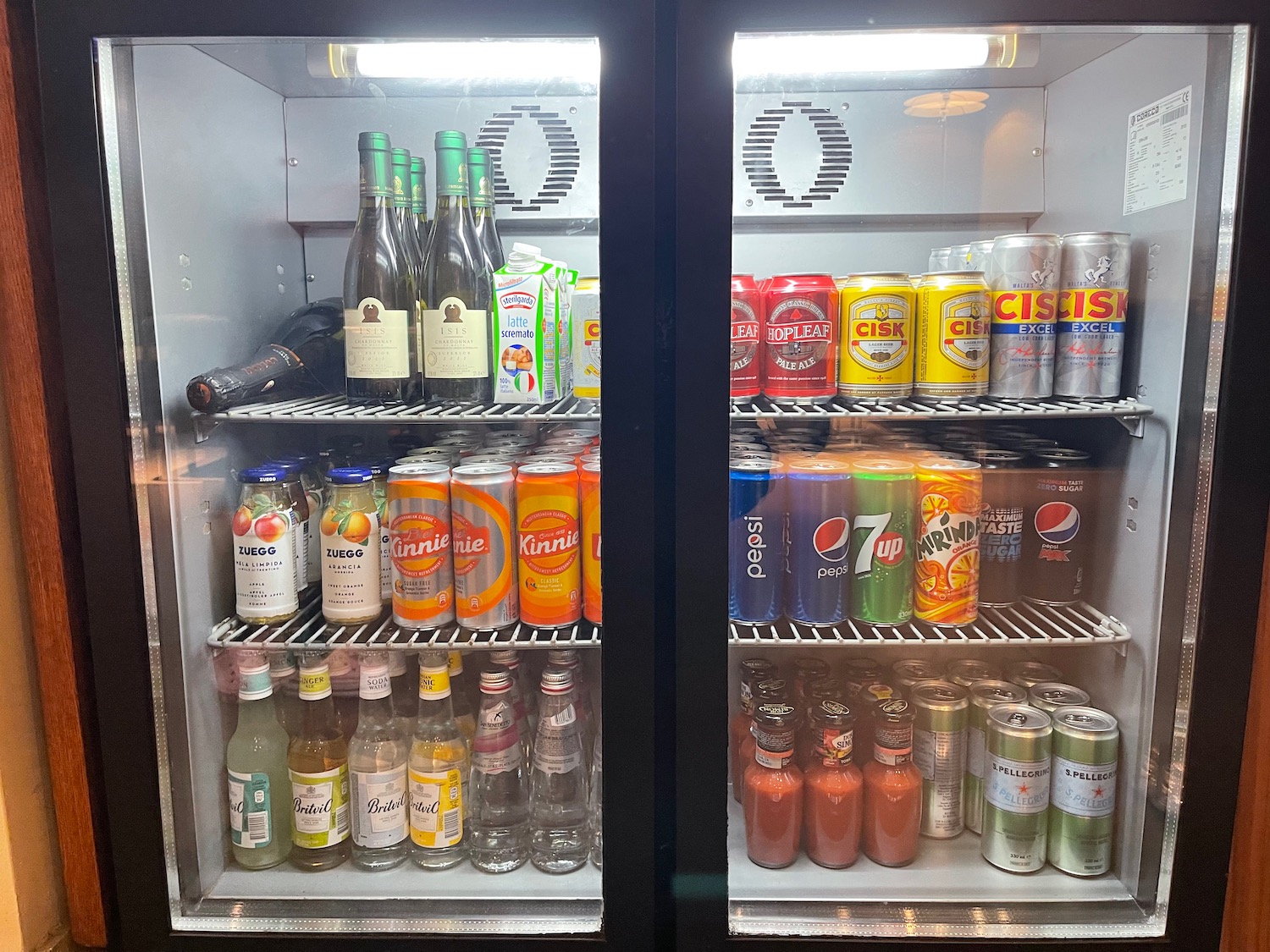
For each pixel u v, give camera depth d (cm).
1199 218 96
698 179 90
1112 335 110
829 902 107
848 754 116
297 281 135
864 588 113
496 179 127
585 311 111
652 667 98
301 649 110
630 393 94
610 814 101
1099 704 121
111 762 100
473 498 109
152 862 101
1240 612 95
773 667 127
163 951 103
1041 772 113
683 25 88
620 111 90
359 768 117
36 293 93
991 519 118
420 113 127
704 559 96
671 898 104
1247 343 91
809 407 111
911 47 101
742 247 131
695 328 92
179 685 106
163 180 102
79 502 96
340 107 128
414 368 124
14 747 98
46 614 98
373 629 116
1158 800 104
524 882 113
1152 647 106
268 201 126
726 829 100
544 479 109
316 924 104
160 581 102
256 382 110
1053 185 124
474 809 123
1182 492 99
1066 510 117
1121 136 109
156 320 101
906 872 114
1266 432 92
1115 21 87
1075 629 112
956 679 130
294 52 109
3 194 92
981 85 123
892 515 111
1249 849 98
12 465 97
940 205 125
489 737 120
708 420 94
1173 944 100
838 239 130
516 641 108
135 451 97
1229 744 97
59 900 104
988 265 114
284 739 120
